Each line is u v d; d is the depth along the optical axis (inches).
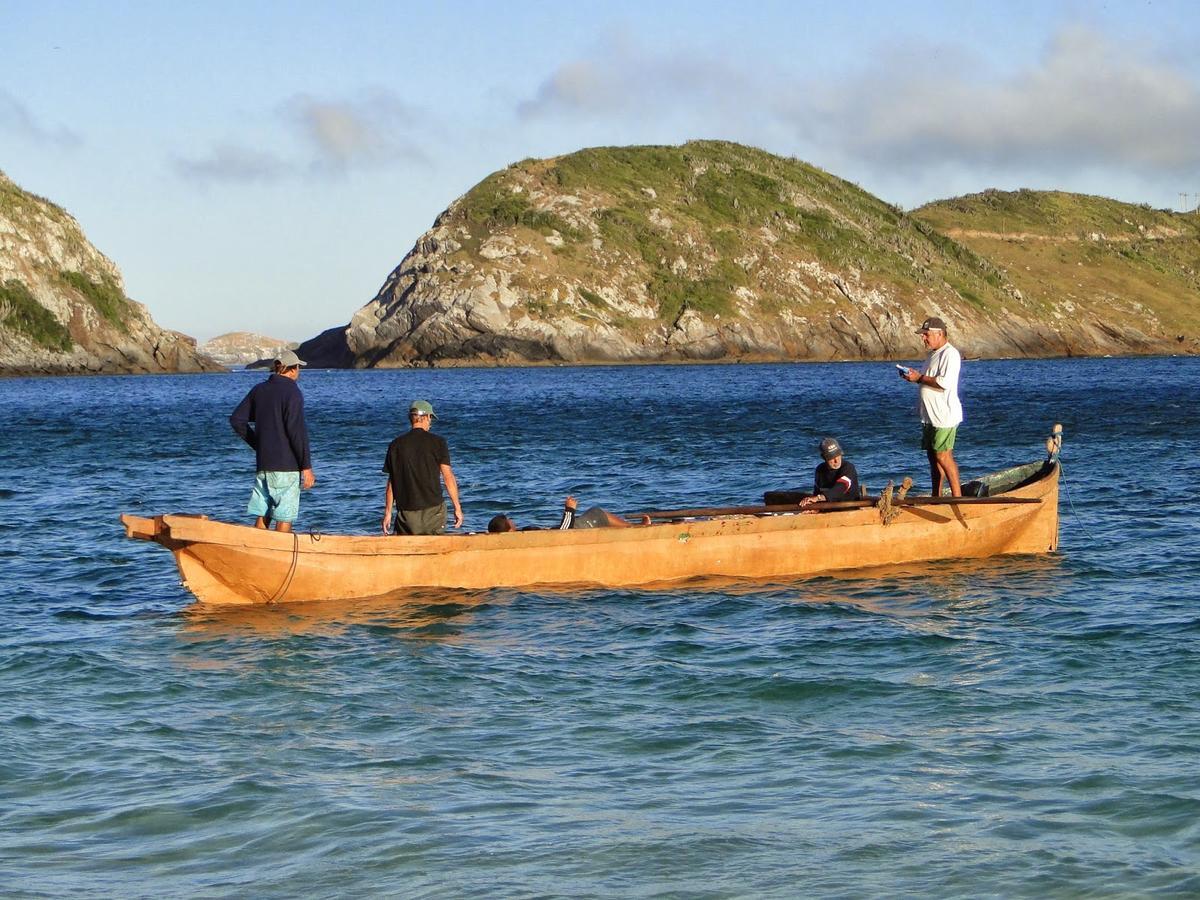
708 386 3833.7
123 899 294.4
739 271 6697.8
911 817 335.0
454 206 6865.2
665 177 7554.1
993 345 6820.9
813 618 565.0
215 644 532.4
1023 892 291.3
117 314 6205.7
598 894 294.4
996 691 447.2
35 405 3112.7
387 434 1958.7
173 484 1218.6
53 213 6210.6
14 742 402.9
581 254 6555.1
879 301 6683.1
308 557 595.5
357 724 423.5
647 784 363.6
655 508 989.8
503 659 503.5
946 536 692.7
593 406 2704.2
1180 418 1984.5
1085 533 794.2
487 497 1076.5
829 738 400.8
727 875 303.1
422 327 6161.4
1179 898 285.9
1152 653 492.1
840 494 696.4
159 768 380.5
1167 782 352.8
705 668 485.4
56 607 615.2
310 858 315.6
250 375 6102.4
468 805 348.5
